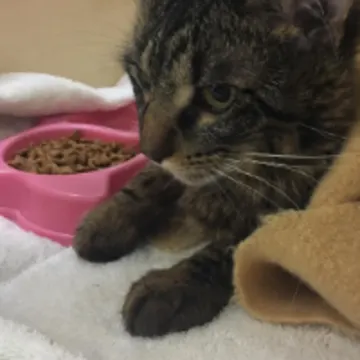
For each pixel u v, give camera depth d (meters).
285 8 0.37
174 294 0.38
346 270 0.32
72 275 0.44
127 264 0.45
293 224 0.33
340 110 0.39
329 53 0.38
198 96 0.38
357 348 0.35
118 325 0.39
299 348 0.36
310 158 0.40
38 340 0.35
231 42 0.36
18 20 0.66
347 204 0.34
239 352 0.36
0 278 0.45
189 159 0.39
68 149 0.57
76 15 0.68
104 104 0.62
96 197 0.49
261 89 0.37
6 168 0.51
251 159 0.40
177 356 0.36
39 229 0.50
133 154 0.57
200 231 0.46
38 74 0.62
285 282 0.37
